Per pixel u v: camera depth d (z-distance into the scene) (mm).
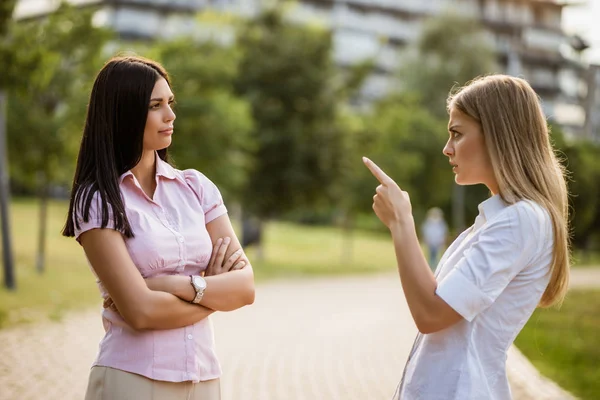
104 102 3076
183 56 22859
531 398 7148
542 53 88312
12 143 16750
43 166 17031
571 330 12312
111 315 3084
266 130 29094
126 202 3090
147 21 65500
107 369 3035
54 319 11328
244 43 30094
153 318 2980
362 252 37562
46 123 16719
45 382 7336
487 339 2709
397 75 58312
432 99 54781
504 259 2633
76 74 16984
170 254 3121
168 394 3055
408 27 84250
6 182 14336
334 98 30297
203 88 23266
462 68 55562
